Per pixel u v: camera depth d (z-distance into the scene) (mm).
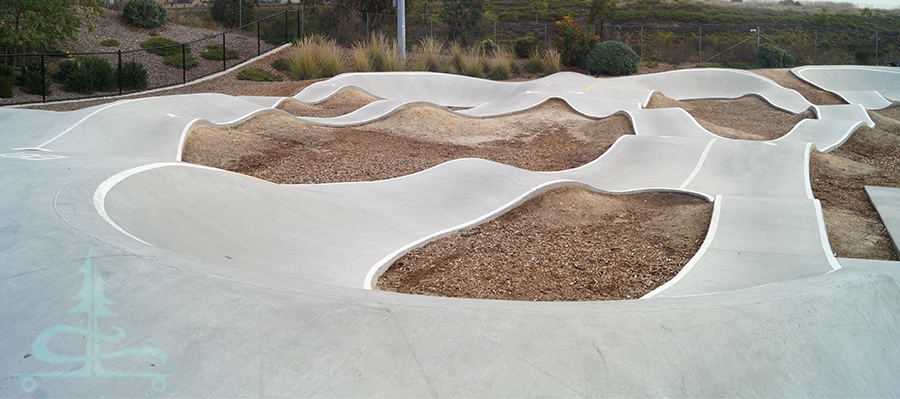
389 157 10242
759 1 51000
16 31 16594
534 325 2619
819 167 9086
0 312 2623
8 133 9266
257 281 3059
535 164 10344
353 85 16781
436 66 22203
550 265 5484
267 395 2107
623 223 6836
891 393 2707
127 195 4797
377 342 2445
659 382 2318
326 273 4750
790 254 5348
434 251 5785
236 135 10570
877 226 6551
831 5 50531
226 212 5457
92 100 15836
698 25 39469
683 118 12578
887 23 43375
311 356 2334
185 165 6125
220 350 2361
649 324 2695
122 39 21969
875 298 3385
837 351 2799
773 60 24703
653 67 24500
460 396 2150
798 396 2422
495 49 25516
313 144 10734
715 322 2781
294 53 21438
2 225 3582
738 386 2387
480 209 7000
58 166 5375
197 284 2926
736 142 9945
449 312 2705
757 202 6770
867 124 13164
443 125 12898
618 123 12617
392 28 27000
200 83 18844
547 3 44781
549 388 2217
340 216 6402
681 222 6633
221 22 28625
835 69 21000
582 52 23766
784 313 2967
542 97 15633
